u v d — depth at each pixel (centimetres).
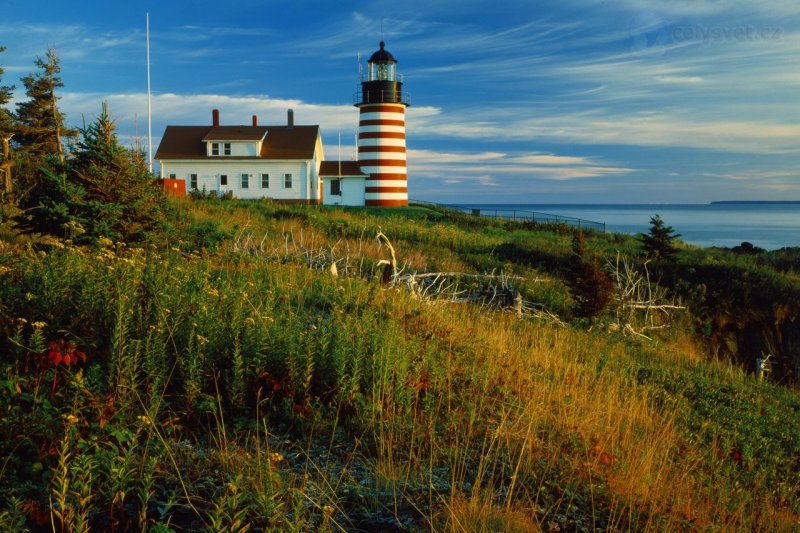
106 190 1405
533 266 2603
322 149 6344
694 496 655
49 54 4744
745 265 2525
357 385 640
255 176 5462
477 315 1430
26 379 525
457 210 6388
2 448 443
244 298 779
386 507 490
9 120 4294
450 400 699
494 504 512
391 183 6062
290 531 402
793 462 935
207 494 459
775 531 670
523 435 648
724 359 1958
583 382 945
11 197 1452
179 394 581
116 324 595
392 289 1337
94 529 405
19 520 375
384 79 5969
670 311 2128
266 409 612
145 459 475
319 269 1783
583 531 512
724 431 970
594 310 1784
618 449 690
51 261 724
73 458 448
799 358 2008
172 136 5709
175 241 1516
